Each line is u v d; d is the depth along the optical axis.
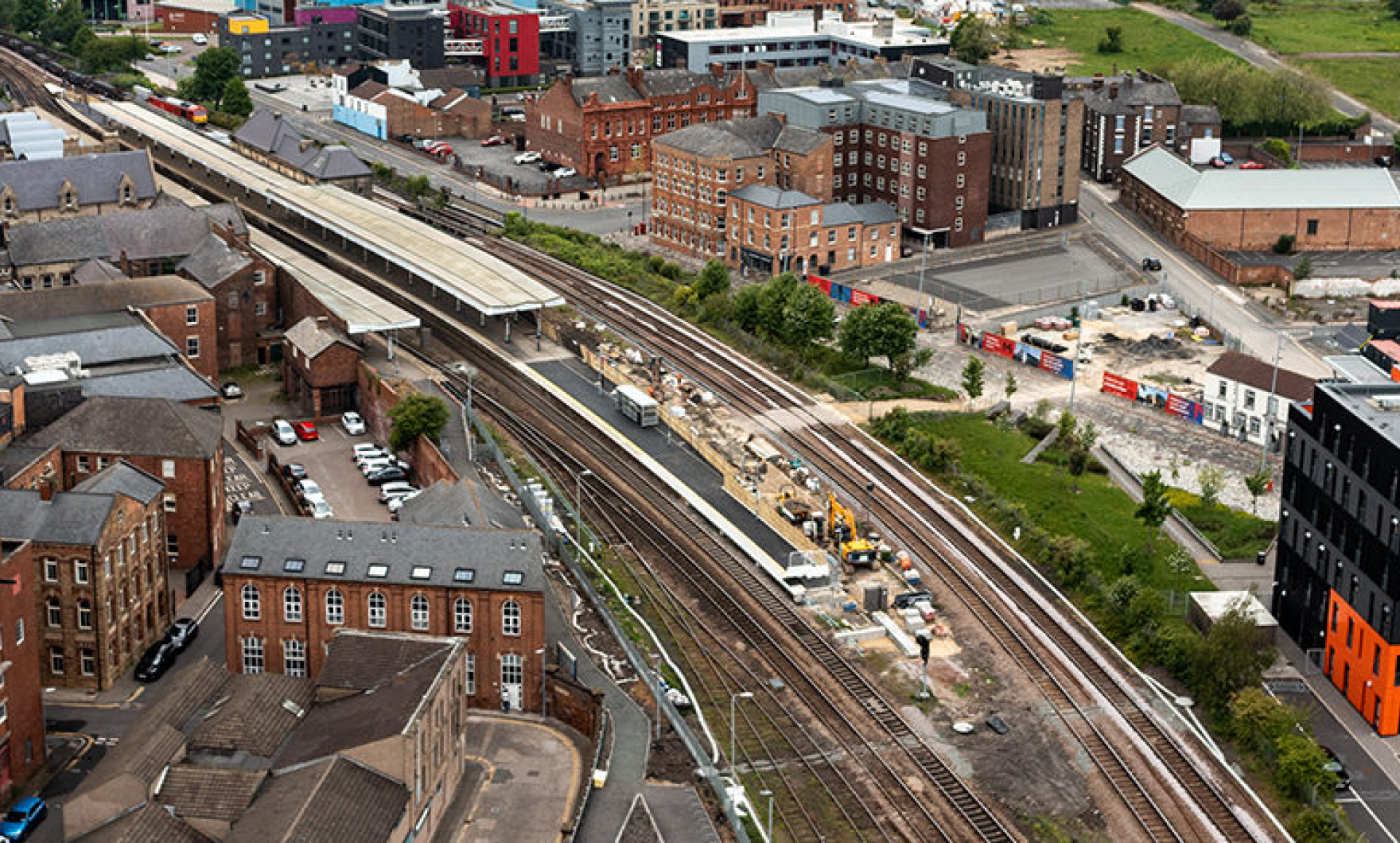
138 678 146.25
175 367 184.38
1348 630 150.75
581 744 137.25
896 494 191.12
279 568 141.88
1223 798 136.25
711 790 132.00
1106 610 165.75
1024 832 131.12
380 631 139.62
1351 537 149.62
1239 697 145.50
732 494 188.75
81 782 130.50
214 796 117.19
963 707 148.12
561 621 156.50
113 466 153.50
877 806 133.62
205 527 165.50
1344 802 137.12
